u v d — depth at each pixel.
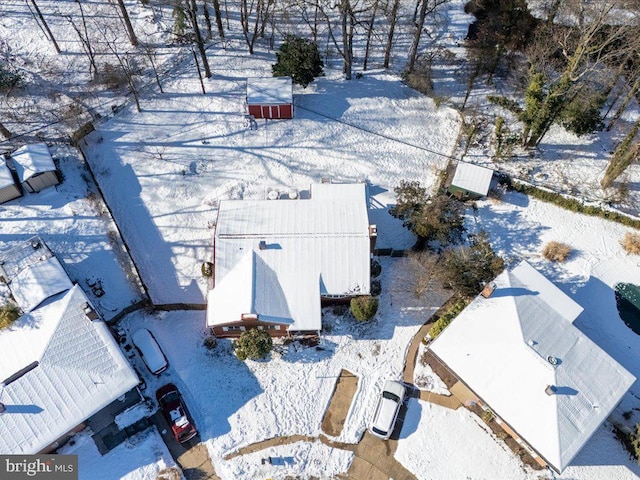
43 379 29.06
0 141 41.06
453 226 36.97
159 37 48.75
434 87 47.91
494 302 32.81
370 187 41.50
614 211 40.16
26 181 37.81
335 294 34.09
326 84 47.25
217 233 34.91
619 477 30.80
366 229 35.19
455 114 46.12
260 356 33.00
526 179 42.31
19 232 37.25
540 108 40.53
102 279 36.28
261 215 36.12
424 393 33.34
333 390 33.50
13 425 27.92
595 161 43.84
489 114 46.25
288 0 50.03
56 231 37.62
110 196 39.78
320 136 43.78
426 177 42.34
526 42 46.75
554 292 33.62
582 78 45.47
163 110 44.22
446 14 53.47
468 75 48.78
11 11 49.00
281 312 33.16
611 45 41.38
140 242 38.19
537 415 28.88
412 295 37.03
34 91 44.12
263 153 42.53
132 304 35.62
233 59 47.94
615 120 45.12
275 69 44.38
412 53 47.06
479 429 32.16
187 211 39.50
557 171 43.03
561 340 31.27
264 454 31.22
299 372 34.00
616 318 36.75
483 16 52.31
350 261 34.31
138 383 30.64
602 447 31.64
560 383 29.39
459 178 40.50
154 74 46.09
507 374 30.05
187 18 47.41
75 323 31.16
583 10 43.03
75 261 36.66
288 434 32.00
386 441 31.84
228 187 40.53
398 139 44.25
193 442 31.47
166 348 34.62
